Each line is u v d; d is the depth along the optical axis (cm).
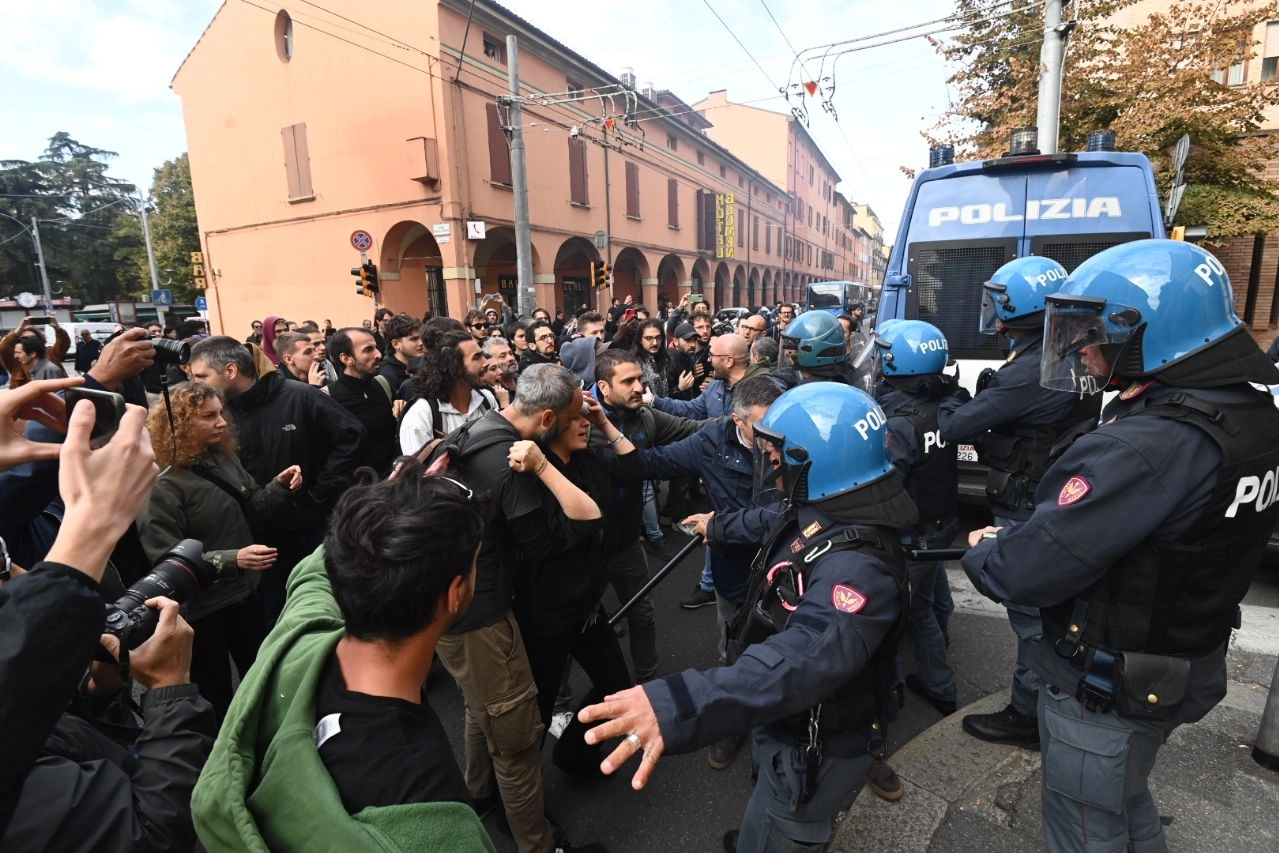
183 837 100
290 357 436
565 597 215
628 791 245
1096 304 135
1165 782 220
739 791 244
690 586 424
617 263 2523
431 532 94
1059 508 134
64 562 84
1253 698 265
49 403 111
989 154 1031
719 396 398
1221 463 124
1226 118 899
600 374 311
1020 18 1031
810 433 138
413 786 87
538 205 1816
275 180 1823
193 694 114
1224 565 131
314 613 116
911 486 257
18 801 80
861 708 141
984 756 241
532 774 201
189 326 1228
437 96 1501
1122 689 134
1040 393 245
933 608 302
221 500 240
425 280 1848
